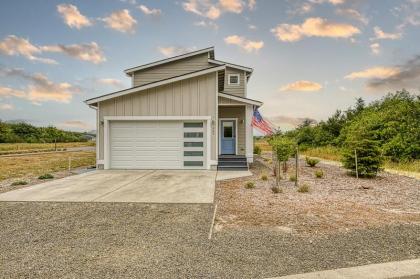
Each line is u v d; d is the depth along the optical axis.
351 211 6.03
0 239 4.38
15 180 10.37
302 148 27.02
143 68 17.06
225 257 3.67
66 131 60.22
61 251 3.90
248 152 14.59
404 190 8.57
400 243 4.17
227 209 6.20
